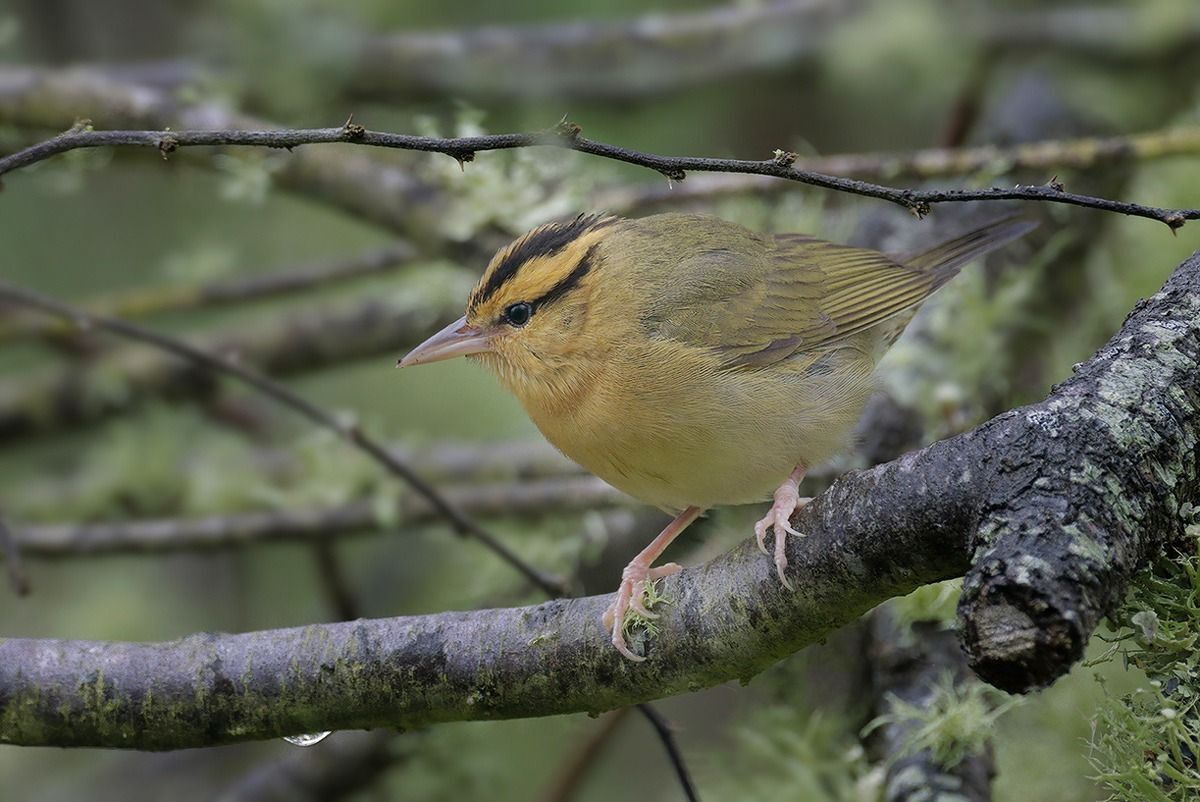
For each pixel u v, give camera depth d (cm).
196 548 1254
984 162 1104
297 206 1581
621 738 1405
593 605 730
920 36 1340
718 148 1527
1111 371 628
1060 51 1359
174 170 1221
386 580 1501
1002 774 948
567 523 1279
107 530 1257
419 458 1344
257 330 1454
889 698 898
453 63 1361
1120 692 943
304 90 1330
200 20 1387
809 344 963
